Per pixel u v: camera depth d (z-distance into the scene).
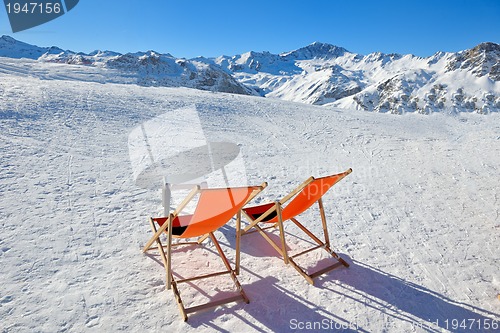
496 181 6.67
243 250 3.47
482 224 4.47
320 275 3.05
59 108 10.21
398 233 4.06
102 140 7.58
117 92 14.93
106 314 2.41
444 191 5.89
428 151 9.68
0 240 3.21
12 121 7.95
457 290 2.95
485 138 13.21
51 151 6.35
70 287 2.66
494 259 3.54
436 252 3.62
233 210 2.54
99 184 5.02
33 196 4.29
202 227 2.58
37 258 3.00
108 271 2.92
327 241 3.37
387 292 2.85
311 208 4.72
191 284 2.84
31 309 2.39
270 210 2.93
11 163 5.39
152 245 3.38
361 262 3.33
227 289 2.79
